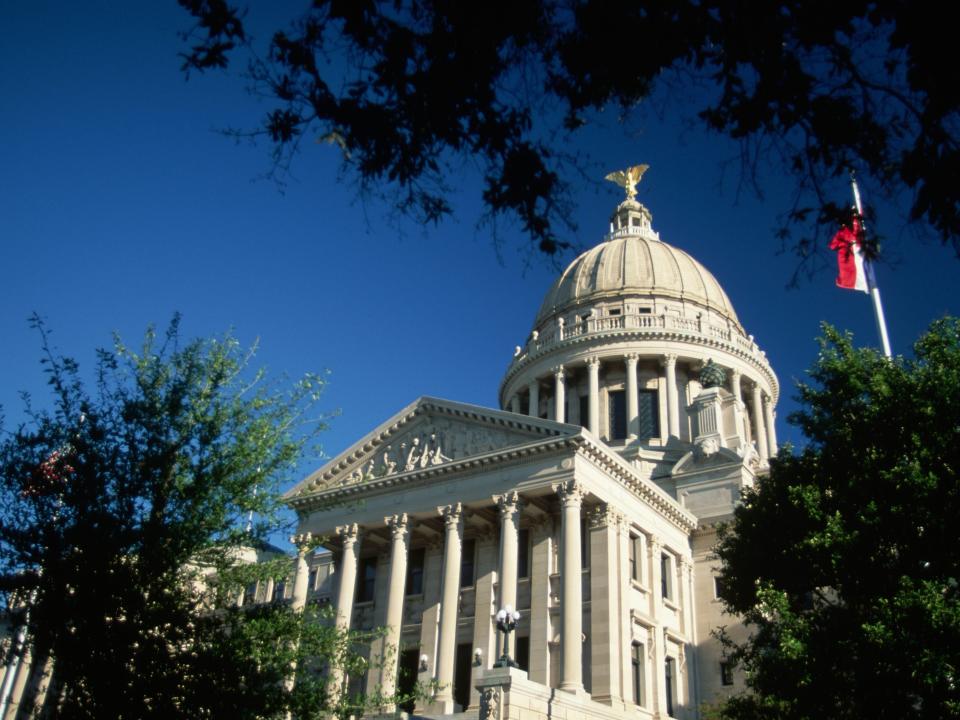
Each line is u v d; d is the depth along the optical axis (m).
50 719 20.11
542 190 11.12
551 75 10.86
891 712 24.45
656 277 76.00
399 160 11.09
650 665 44.50
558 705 35.66
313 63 10.67
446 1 10.41
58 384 22.28
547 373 72.12
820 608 29.75
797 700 26.16
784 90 10.13
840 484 29.05
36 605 20.31
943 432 27.02
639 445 64.50
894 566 26.94
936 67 9.08
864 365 30.59
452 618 43.25
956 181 9.52
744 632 48.66
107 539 20.59
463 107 10.96
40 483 21.14
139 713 19.91
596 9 10.23
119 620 20.61
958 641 23.11
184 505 22.30
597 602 42.69
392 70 10.74
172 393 22.84
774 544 30.78
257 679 21.73
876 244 10.39
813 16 9.57
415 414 50.88
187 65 10.57
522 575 46.53
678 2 10.19
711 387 61.78
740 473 54.50
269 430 23.84
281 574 24.06
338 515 49.88
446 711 40.25
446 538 45.34
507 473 45.25
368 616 49.72
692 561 52.44
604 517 44.66
